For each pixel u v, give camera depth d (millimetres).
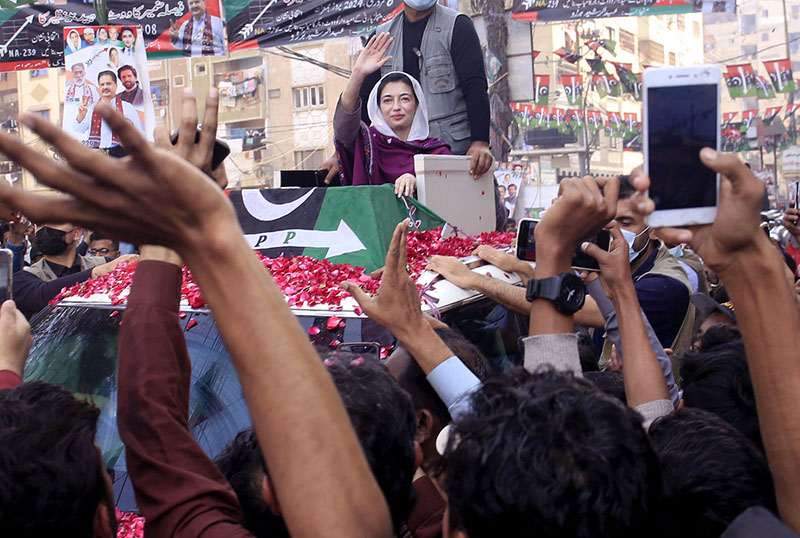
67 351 3068
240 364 987
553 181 31188
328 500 992
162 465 1421
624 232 3588
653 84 1323
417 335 1850
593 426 1146
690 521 1536
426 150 4648
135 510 2479
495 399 1246
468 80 5793
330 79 29125
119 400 1491
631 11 8562
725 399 2016
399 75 4863
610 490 1092
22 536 1262
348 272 3189
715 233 1214
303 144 29688
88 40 5723
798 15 33375
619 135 28031
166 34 8734
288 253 3609
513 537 1121
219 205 932
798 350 1186
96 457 1387
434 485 1860
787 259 5543
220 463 1951
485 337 3227
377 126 4883
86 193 846
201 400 2688
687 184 1308
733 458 1566
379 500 1039
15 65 8828
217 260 942
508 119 14711
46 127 803
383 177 4562
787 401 1187
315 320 2865
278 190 3791
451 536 1273
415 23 5977
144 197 875
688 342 3637
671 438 1653
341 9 8672
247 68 29328
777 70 23297
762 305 1198
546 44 31984
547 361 1638
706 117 1314
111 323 3072
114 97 5754
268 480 1412
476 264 3445
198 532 1353
